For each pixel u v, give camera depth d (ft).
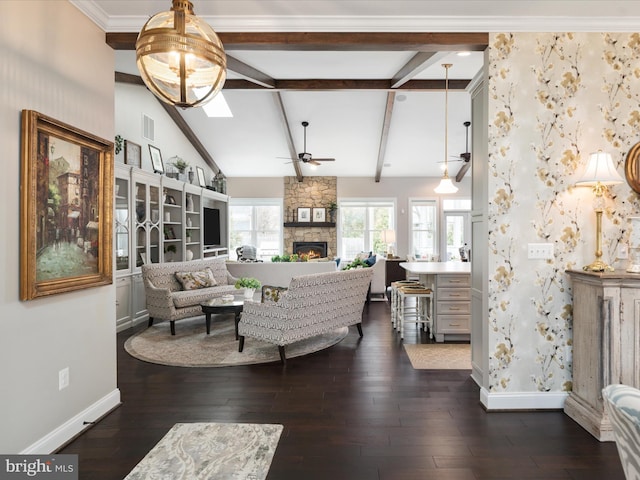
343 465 7.10
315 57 16.24
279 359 13.05
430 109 24.82
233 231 36.14
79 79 8.36
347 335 16.33
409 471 6.93
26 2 6.91
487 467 7.06
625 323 8.00
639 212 9.39
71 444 7.80
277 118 26.27
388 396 10.11
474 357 11.06
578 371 9.03
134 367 12.30
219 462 7.16
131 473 6.82
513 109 9.37
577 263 9.44
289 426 8.52
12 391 6.58
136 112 21.20
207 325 16.12
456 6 8.78
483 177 9.80
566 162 9.39
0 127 6.38
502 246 9.43
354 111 25.13
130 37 9.33
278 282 21.88
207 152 30.89
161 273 17.65
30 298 6.79
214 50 5.60
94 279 8.67
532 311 9.44
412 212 35.58
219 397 10.05
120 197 16.97
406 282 18.10
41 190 7.12
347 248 35.88
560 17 9.12
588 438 8.08
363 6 8.81
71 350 8.06
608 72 9.36
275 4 8.75
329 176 35.55
